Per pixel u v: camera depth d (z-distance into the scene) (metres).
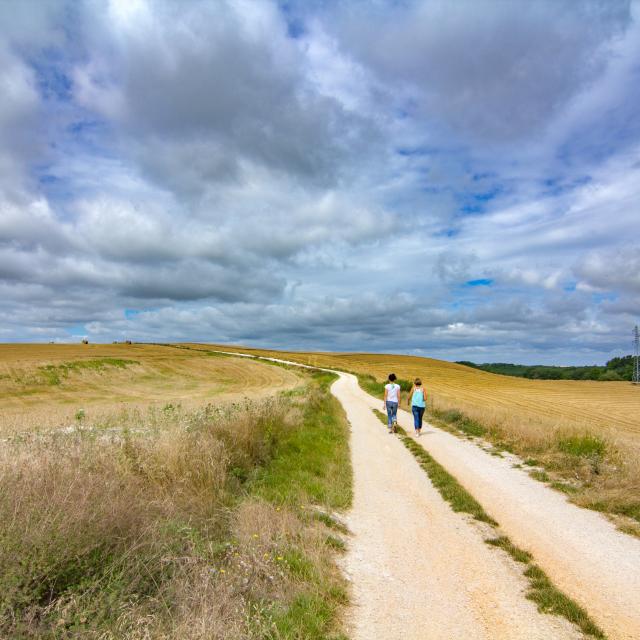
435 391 56.91
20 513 3.81
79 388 48.88
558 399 53.62
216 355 104.06
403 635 3.86
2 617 2.97
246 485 7.59
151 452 6.86
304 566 4.89
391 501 7.86
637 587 4.75
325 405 23.03
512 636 3.86
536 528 6.50
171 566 4.09
